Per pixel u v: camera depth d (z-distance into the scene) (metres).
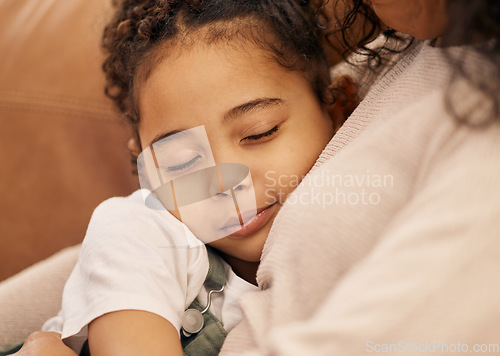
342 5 0.66
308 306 0.39
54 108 0.97
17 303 0.72
